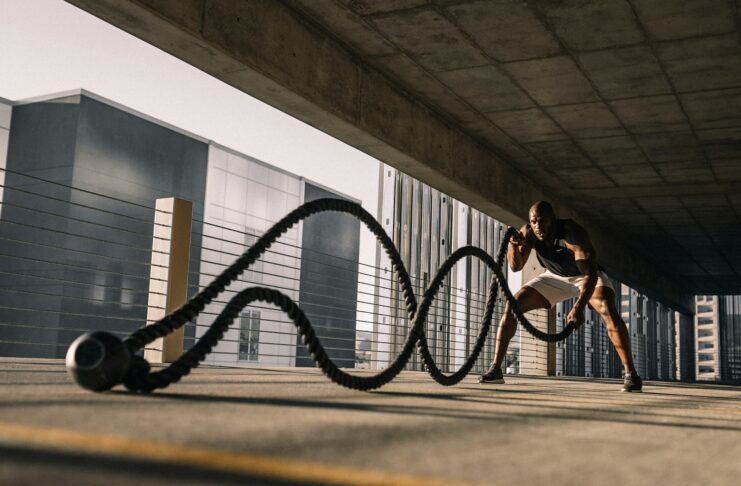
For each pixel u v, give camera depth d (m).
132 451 1.14
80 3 4.80
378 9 6.13
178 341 5.73
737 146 9.58
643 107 8.24
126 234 19.33
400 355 3.70
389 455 1.26
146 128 20.11
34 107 19.17
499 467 1.18
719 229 15.21
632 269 17.75
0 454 1.06
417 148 8.16
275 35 6.00
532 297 5.27
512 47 6.77
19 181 18.97
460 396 3.36
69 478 0.89
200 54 5.52
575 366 16.42
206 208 21.53
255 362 22.30
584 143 9.70
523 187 11.23
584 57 6.93
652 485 1.07
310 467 1.08
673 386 7.53
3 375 3.27
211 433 1.42
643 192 12.23
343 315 27.25
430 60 7.16
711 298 66.50
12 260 18.66
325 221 26.78
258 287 2.95
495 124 9.05
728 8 5.81
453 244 12.31
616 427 2.05
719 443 1.75
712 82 7.42
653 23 6.14
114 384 2.34
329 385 3.74
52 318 17.84
